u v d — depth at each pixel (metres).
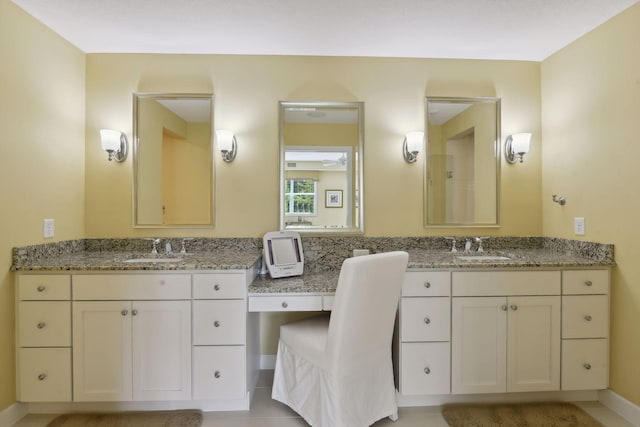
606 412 1.82
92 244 2.25
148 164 2.28
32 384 1.72
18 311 1.71
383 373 1.72
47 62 1.93
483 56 2.33
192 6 1.78
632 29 1.74
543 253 2.20
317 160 2.32
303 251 2.29
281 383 1.84
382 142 2.34
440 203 2.36
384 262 1.56
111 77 2.26
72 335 1.72
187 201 2.29
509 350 1.85
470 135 2.37
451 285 1.83
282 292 1.80
